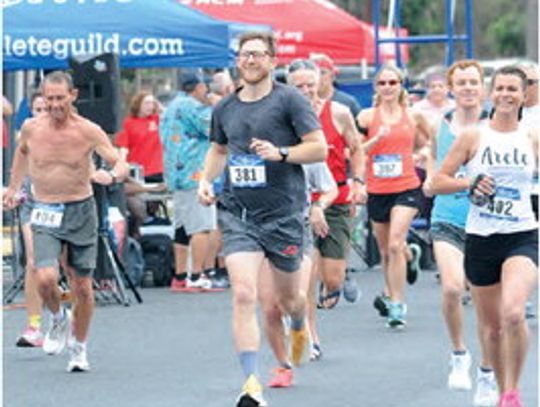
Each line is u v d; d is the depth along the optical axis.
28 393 17.23
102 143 18.25
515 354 14.28
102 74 24.75
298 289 16.20
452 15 33.38
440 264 16.84
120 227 26.45
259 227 15.68
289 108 15.63
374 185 22.17
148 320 23.33
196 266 27.02
